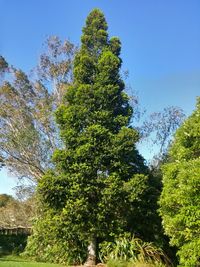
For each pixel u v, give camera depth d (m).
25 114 26.28
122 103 20.75
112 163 18.70
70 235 18.72
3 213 28.33
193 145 16.20
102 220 18.44
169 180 16.06
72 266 18.08
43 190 18.12
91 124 19.39
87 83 20.84
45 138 26.09
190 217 14.51
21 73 26.92
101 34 22.00
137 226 19.83
